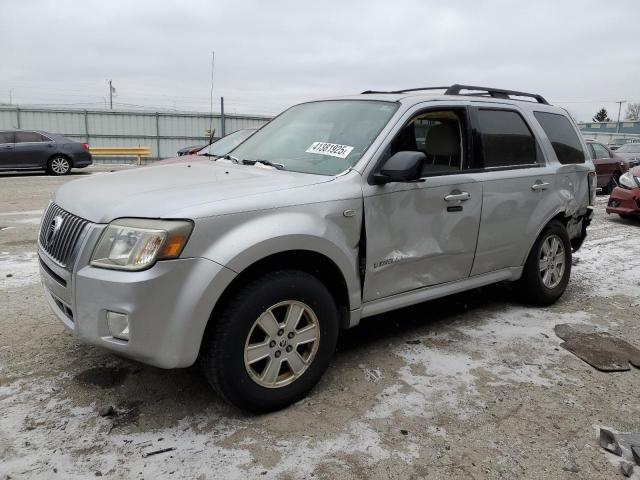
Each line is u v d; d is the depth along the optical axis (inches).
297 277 119.5
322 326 125.7
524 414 124.0
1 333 159.0
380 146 139.3
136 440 109.9
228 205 111.5
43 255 126.3
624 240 332.5
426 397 130.0
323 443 110.7
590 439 115.5
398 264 142.3
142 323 104.0
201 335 107.6
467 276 165.8
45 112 1116.5
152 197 113.3
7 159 666.8
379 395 130.2
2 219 349.7
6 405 120.8
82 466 101.3
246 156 163.3
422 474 102.3
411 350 156.4
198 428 114.7
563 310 196.1
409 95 156.5
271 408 120.4
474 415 122.8
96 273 107.0
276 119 181.3
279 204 118.0
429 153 152.5
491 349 158.7
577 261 274.4
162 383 132.6
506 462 106.7
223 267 107.3
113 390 128.7
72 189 132.2
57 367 139.0
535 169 183.3
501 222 169.8
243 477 99.9
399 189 139.1
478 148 164.4
